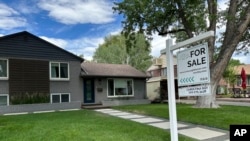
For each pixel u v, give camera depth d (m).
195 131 9.75
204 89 6.46
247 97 31.02
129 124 10.62
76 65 21.44
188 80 6.93
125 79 23.92
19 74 18.77
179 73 7.27
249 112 13.41
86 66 23.59
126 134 8.73
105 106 20.78
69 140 7.88
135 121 11.83
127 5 17.36
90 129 9.36
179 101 26.56
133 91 24.28
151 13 17.14
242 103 22.39
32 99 18.78
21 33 19.05
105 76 22.27
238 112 13.33
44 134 8.59
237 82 41.28
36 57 19.58
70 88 20.94
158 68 39.47
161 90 29.42
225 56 15.72
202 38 6.48
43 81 19.72
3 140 8.00
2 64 18.30
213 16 15.48
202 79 6.50
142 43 36.91
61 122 11.02
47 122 11.08
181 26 18.89
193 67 6.78
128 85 24.09
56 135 8.41
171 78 7.30
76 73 21.36
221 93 38.62
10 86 18.36
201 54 6.53
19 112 17.56
